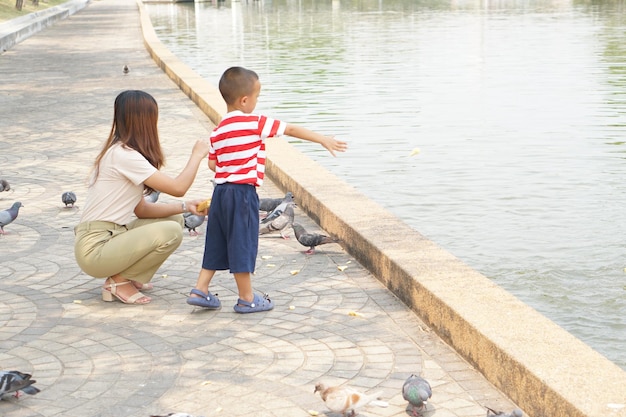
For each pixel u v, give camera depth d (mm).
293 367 6004
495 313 6203
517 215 11828
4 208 10320
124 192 7176
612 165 14406
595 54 29344
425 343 6441
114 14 57438
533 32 37625
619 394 5051
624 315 8445
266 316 6969
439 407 5422
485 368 5852
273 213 9148
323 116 19016
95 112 17594
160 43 31016
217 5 66812
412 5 59531
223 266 7023
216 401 5531
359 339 6488
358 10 55938
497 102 20469
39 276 8000
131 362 6148
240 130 6738
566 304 8742
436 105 20172
